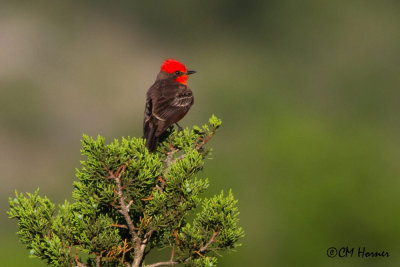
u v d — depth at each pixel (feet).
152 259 31.40
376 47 98.32
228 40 99.19
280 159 36.37
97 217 16.72
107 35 95.66
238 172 36.94
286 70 97.04
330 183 34.53
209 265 16.29
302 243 33.35
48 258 16.07
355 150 36.35
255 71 94.38
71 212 16.78
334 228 33.65
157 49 97.14
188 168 16.74
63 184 66.08
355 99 91.66
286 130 39.19
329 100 90.48
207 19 99.55
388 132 55.47
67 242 16.31
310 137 37.91
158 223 16.38
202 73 92.38
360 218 33.58
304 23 100.48
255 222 34.35
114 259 16.53
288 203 34.45
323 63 98.48
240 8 99.14
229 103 78.33
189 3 97.40
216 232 16.76
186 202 16.60
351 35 99.71
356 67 97.30
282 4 100.07
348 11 100.32
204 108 78.79
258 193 35.81
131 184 16.15
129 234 17.34
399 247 33.19
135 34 95.96
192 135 21.58
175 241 16.97
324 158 35.68
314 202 33.96
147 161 16.47
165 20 98.63
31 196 16.79
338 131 39.86
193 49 97.71
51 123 77.41
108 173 16.03
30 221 16.38
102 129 78.28
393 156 37.32
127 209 16.11
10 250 34.40
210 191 36.40
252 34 100.12
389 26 99.55
